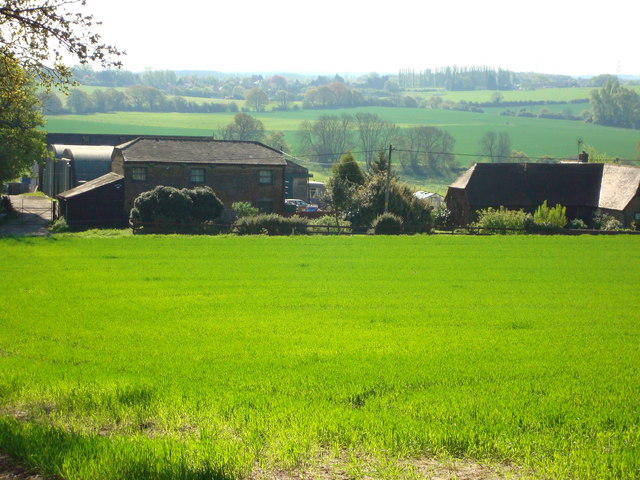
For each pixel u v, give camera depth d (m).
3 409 13.22
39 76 18.02
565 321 25.31
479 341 21.38
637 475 9.96
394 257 43.81
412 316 26.03
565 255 45.62
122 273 36.38
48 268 37.84
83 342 20.92
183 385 15.14
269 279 35.03
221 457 10.05
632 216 70.44
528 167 77.25
